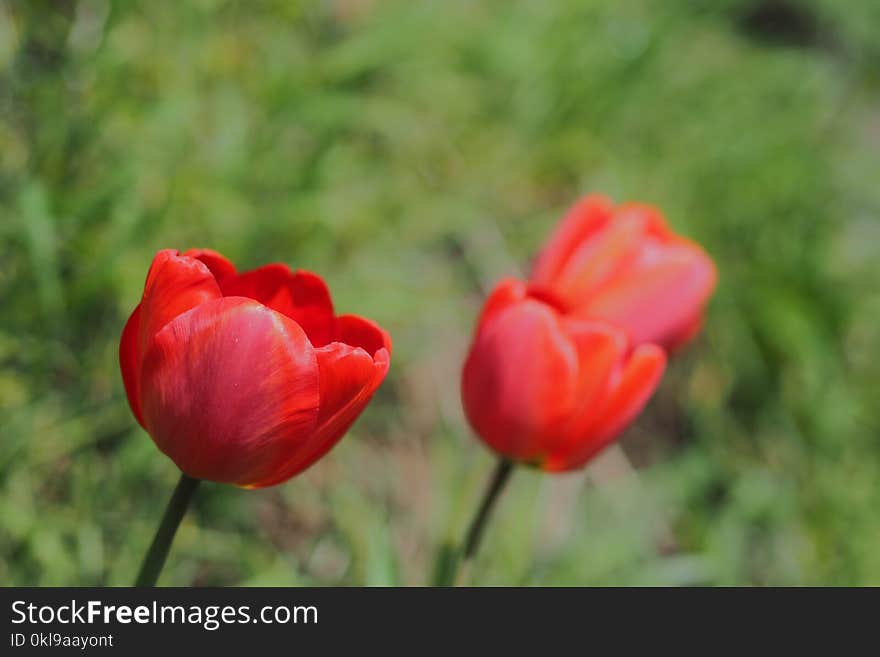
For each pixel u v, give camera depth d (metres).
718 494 1.54
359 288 1.24
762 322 1.60
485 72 1.61
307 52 1.40
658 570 1.28
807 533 1.50
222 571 1.17
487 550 1.21
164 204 1.17
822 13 2.45
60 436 1.14
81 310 1.16
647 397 1.01
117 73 1.20
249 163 1.23
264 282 0.94
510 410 1.01
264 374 0.91
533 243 1.54
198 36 1.25
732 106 1.91
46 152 1.17
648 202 1.63
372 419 1.29
